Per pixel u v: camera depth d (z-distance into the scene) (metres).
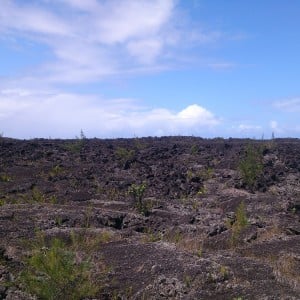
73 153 22.61
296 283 8.22
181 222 12.45
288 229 11.61
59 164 19.98
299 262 9.47
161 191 16.22
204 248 10.41
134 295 7.85
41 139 28.56
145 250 9.58
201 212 13.57
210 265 8.59
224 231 11.55
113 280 8.30
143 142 27.05
